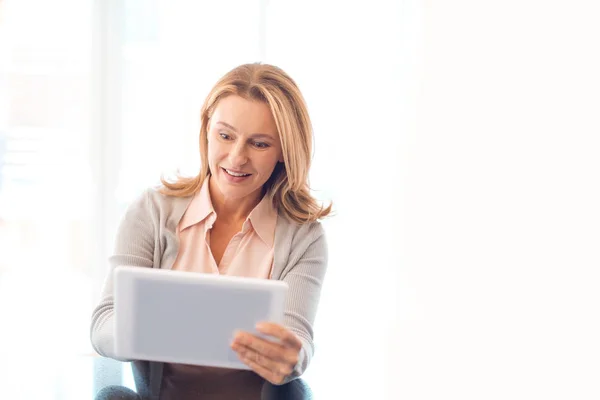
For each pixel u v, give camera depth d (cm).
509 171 218
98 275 274
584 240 184
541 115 205
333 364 236
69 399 121
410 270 273
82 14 262
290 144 121
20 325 261
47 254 271
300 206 138
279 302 97
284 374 100
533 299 201
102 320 118
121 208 277
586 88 188
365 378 223
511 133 220
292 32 279
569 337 186
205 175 134
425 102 267
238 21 274
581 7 191
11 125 263
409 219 275
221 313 98
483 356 220
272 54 279
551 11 204
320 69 282
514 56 220
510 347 209
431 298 257
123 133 273
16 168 265
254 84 119
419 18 271
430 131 264
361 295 292
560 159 196
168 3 269
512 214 216
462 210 244
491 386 209
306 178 134
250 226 133
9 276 269
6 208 266
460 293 240
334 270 295
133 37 269
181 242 132
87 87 267
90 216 272
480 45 238
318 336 265
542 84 206
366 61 283
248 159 120
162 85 273
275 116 118
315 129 287
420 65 269
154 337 101
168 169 277
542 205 202
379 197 288
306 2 278
